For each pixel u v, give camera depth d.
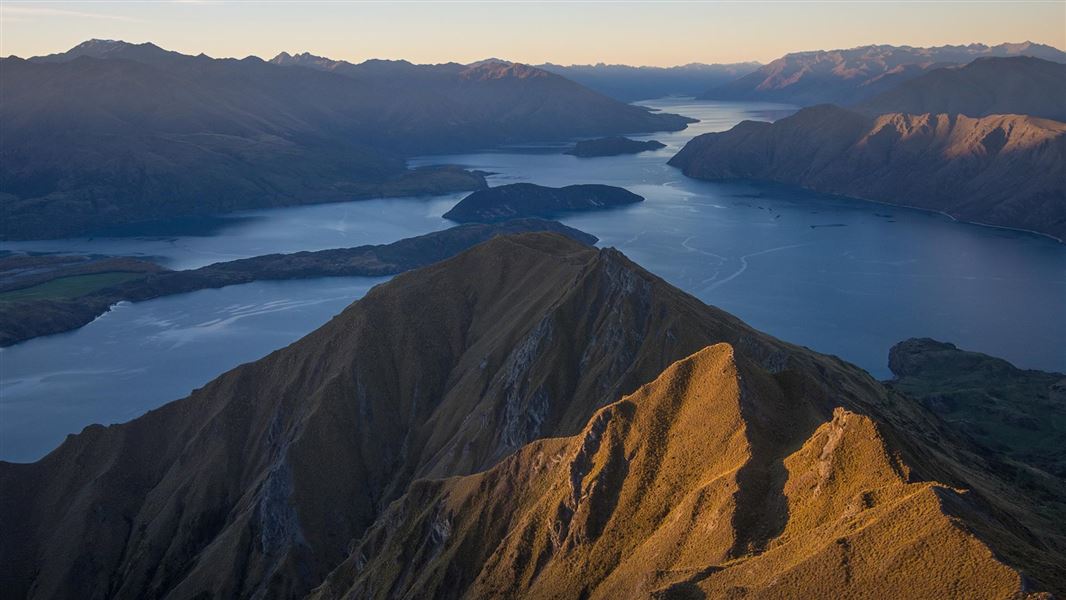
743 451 118.44
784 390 139.00
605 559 123.12
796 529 101.38
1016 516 150.38
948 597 79.69
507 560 139.25
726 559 102.19
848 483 102.62
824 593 86.94
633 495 127.62
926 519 87.94
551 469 150.12
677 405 135.50
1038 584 76.56
